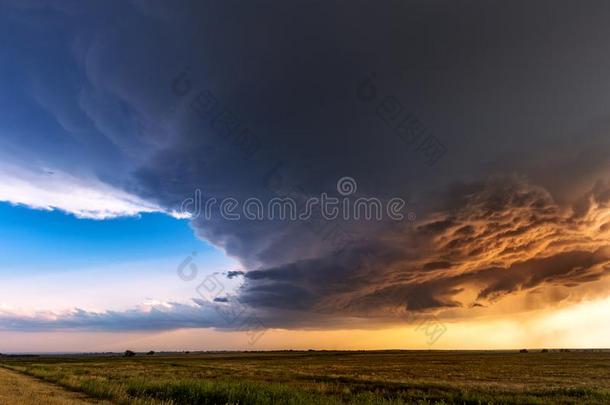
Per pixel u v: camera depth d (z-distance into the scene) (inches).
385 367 2635.3
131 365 3147.1
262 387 972.6
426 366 2711.6
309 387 1235.2
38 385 1240.8
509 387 1251.8
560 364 2792.8
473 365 2800.2
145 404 807.7
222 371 2204.7
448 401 1025.5
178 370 2322.8
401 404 909.8
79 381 1310.3
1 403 753.0
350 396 1051.3
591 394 1066.1
